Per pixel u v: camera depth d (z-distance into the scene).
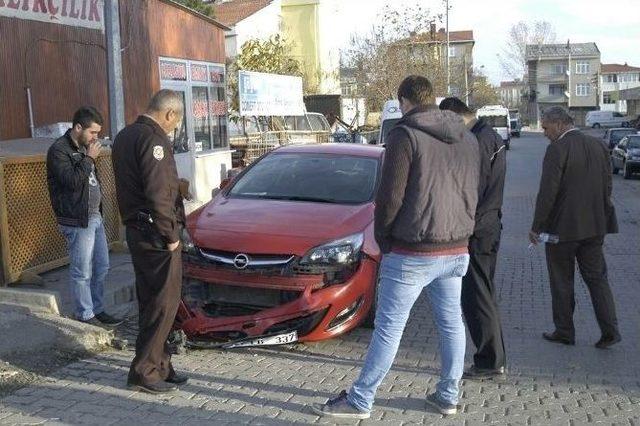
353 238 6.09
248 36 33.34
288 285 5.80
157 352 5.02
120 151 4.86
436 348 6.35
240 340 5.78
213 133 15.53
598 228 6.23
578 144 6.18
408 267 4.34
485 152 5.27
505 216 15.59
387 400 5.04
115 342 6.07
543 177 6.22
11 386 5.04
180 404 4.85
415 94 4.39
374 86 37.34
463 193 4.38
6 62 9.17
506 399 5.14
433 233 4.28
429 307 7.73
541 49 101.12
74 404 4.79
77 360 5.66
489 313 5.36
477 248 5.29
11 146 7.75
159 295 4.95
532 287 8.83
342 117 36.28
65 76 10.36
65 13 10.34
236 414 4.70
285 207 6.67
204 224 6.33
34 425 4.43
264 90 17.08
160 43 13.02
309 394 5.10
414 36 38.94
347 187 7.15
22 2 9.46
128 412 4.69
